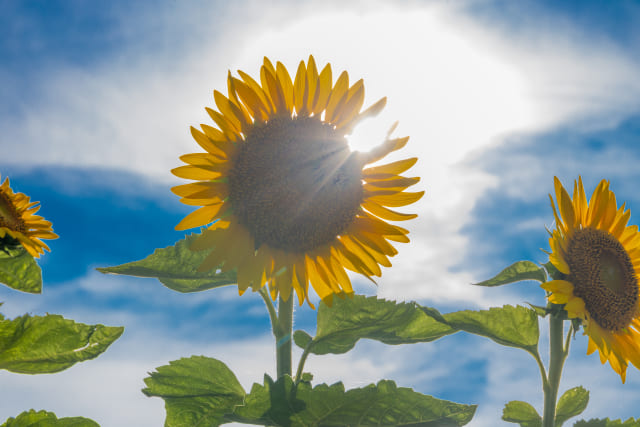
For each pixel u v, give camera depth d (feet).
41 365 4.11
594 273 4.49
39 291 4.37
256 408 3.98
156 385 4.16
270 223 4.17
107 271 4.16
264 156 4.17
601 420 4.43
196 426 4.11
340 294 4.29
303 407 3.98
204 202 4.11
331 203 4.23
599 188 4.74
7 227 4.95
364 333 4.37
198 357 4.21
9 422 3.99
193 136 4.09
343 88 4.31
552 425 4.39
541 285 4.35
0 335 4.07
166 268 4.20
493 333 4.42
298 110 4.28
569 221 4.54
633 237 4.80
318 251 4.26
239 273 4.10
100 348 4.17
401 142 4.29
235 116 4.14
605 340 4.39
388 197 4.32
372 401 4.00
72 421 4.05
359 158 4.27
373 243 4.29
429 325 4.43
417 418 4.04
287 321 4.22
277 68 4.25
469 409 4.09
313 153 4.21
